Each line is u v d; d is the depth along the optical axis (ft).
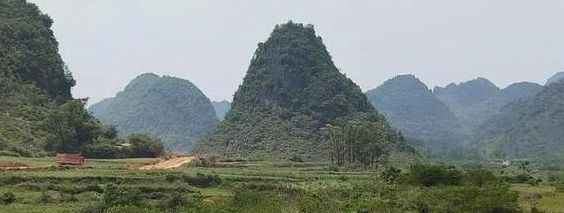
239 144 422.82
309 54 484.74
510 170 347.97
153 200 142.82
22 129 277.44
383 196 140.36
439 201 129.18
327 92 454.40
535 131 558.56
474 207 123.44
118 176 169.78
